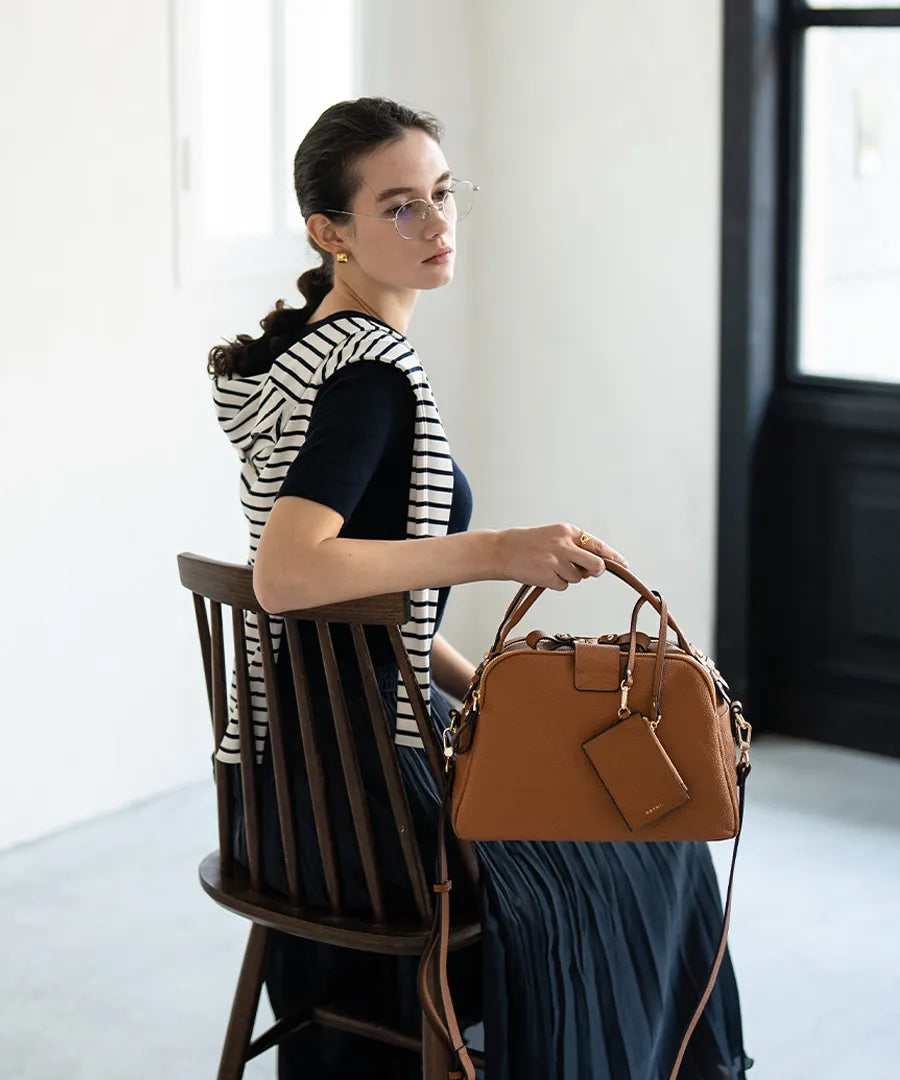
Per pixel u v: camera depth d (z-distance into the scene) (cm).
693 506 393
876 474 377
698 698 167
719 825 169
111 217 329
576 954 187
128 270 335
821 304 381
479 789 168
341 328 177
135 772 354
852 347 379
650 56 378
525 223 407
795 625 395
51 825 338
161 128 336
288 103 365
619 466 403
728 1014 221
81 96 320
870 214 370
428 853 182
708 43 368
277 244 367
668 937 201
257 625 182
